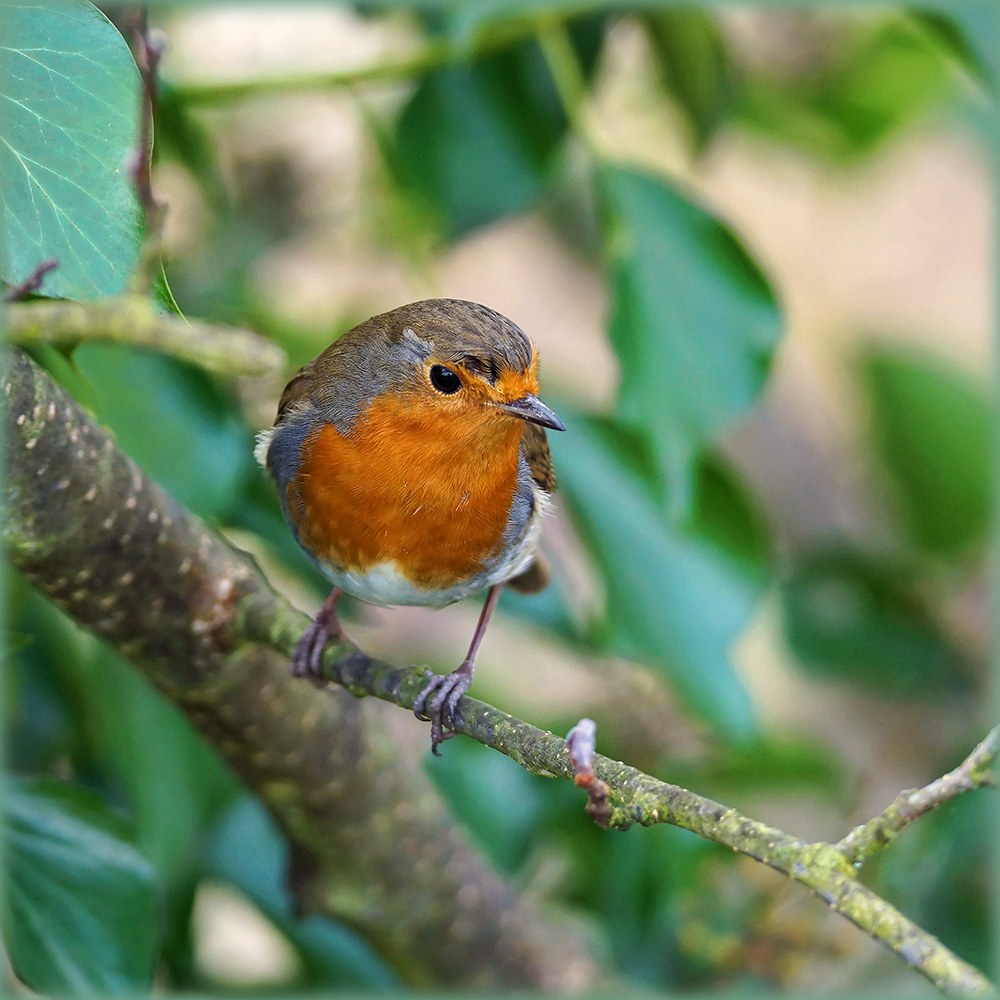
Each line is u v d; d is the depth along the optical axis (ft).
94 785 28.60
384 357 24.30
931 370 38.09
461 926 28.30
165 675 23.32
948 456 37.65
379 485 24.07
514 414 23.86
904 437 38.06
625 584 28.76
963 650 37.50
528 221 42.47
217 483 25.21
